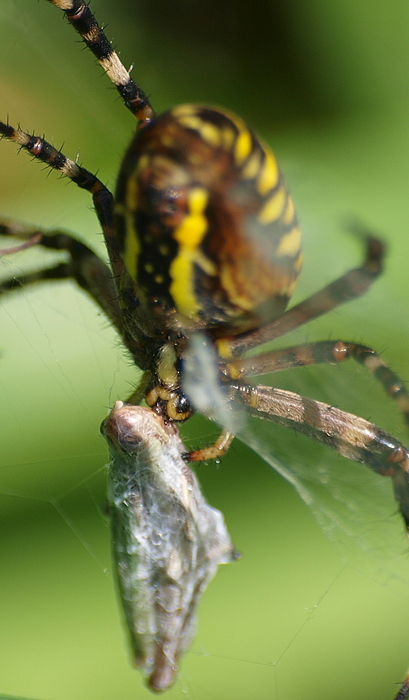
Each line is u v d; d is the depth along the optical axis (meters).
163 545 0.23
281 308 0.23
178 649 0.23
